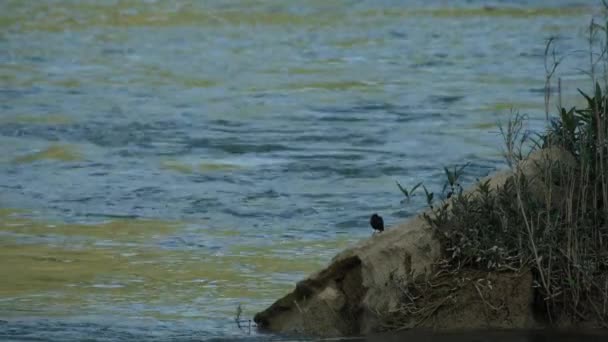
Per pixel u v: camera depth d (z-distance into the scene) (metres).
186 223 28.98
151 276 23.89
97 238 27.42
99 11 81.94
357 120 43.25
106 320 20.31
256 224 28.84
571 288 18.30
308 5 84.44
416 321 18.34
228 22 76.62
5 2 85.69
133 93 50.12
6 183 33.47
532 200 18.81
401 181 33.12
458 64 57.81
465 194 19.42
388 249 18.75
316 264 24.77
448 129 40.91
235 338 18.77
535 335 17.72
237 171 34.81
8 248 26.41
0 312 20.95
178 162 36.22
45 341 18.81
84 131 41.19
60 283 23.36
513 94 48.00
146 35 71.00
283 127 41.97
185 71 56.81
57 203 31.16
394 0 86.25
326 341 18.03
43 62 59.81
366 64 58.47
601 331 17.97
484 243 18.47
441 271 18.42
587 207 18.91
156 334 19.25
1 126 42.06
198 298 22.06
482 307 18.34
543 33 68.44
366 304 18.64
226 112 45.22
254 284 23.17
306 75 55.09
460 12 79.62
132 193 32.25
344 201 30.97
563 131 19.88
